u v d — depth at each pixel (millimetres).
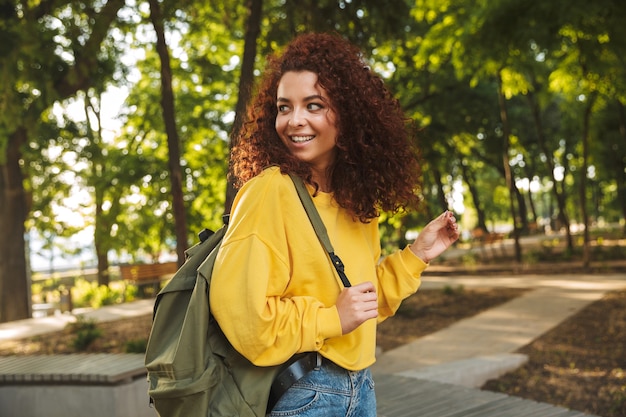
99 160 20422
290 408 1657
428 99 17125
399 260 2025
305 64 1751
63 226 22984
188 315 1576
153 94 20297
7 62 10211
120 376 5773
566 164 36125
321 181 1831
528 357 7664
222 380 1614
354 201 1791
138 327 10656
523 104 31516
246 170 1839
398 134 1859
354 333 1748
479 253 27875
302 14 8492
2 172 16984
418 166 1980
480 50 9641
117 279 27828
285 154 1728
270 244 1596
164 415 1596
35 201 22125
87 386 5863
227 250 1574
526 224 41281
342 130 1774
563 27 8781
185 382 1556
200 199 20781
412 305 12695
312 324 1562
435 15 12875
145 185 20000
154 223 21188
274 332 1536
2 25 10766
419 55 11695
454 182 43312
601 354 7758
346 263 1771
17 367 6402
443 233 2090
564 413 4582
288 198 1647
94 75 15438
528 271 18406
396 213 1967
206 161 20250
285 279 1604
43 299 25312
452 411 4668
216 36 16469
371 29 8898
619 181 30562
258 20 7402
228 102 19375
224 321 1528
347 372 1733
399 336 9812
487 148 30141
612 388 6375
